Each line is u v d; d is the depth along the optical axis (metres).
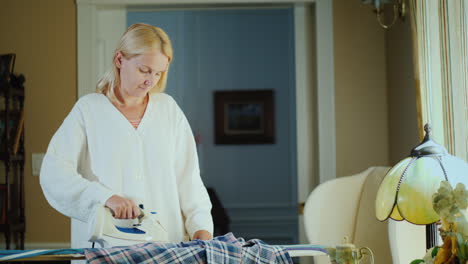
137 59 2.12
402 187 2.00
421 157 2.03
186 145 2.32
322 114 4.00
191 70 6.41
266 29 6.44
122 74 2.18
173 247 1.78
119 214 2.00
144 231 2.02
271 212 6.41
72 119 2.20
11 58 3.85
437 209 1.66
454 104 2.60
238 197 6.42
